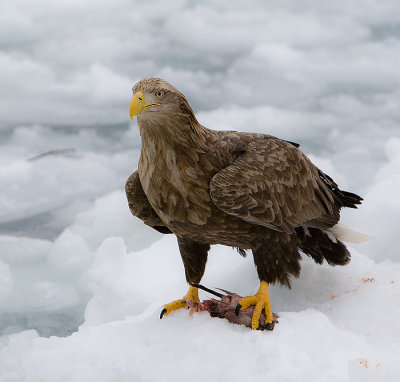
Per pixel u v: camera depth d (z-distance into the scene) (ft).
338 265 34.40
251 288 34.65
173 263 38.91
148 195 29.35
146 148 28.45
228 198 28.22
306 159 32.35
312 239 33.42
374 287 32.83
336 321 30.91
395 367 24.45
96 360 27.73
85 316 39.09
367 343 28.19
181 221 29.45
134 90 28.09
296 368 24.88
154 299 36.09
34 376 27.91
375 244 38.32
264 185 29.12
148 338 28.40
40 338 29.53
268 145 30.48
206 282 36.14
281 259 30.12
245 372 25.20
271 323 28.14
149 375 26.04
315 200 31.81
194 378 25.57
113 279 38.50
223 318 29.07
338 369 25.02
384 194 39.93
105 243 39.58
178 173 28.30
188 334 27.89
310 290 33.27
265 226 29.53
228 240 30.27
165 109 27.45
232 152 29.35
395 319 30.48
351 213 39.50
